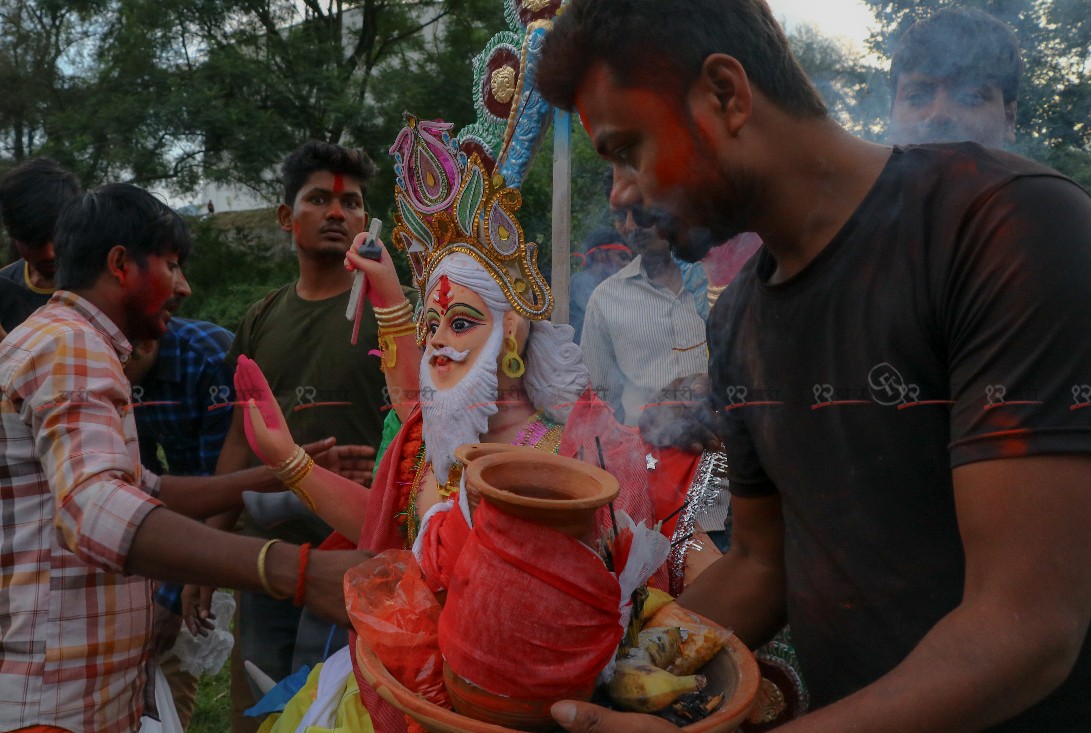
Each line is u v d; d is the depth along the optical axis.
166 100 9.89
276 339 2.62
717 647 1.10
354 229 2.71
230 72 9.91
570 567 0.93
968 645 0.82
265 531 2.49
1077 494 0.82
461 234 1.59
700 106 0.96
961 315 0.90
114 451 1.55
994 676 0.81
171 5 10.47
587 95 0.99
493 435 1.61
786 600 1.29
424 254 1.68
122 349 1.78
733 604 1.29
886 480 1.00
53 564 1.63
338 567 1.42
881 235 0.97
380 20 11.34
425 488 1.68
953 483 0.90
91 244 1.74
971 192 0.91
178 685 2.52
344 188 2.69
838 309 1.01
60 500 1.50
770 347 1.11
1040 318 0.84
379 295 1.82
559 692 0.93
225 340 2.60
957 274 0.91
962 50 1.33
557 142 1.60
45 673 1.62
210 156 10.27
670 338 1.72
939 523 0.99
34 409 1.56
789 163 0.99
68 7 11.13
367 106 9.80
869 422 1.00
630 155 1.00
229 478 2.00
